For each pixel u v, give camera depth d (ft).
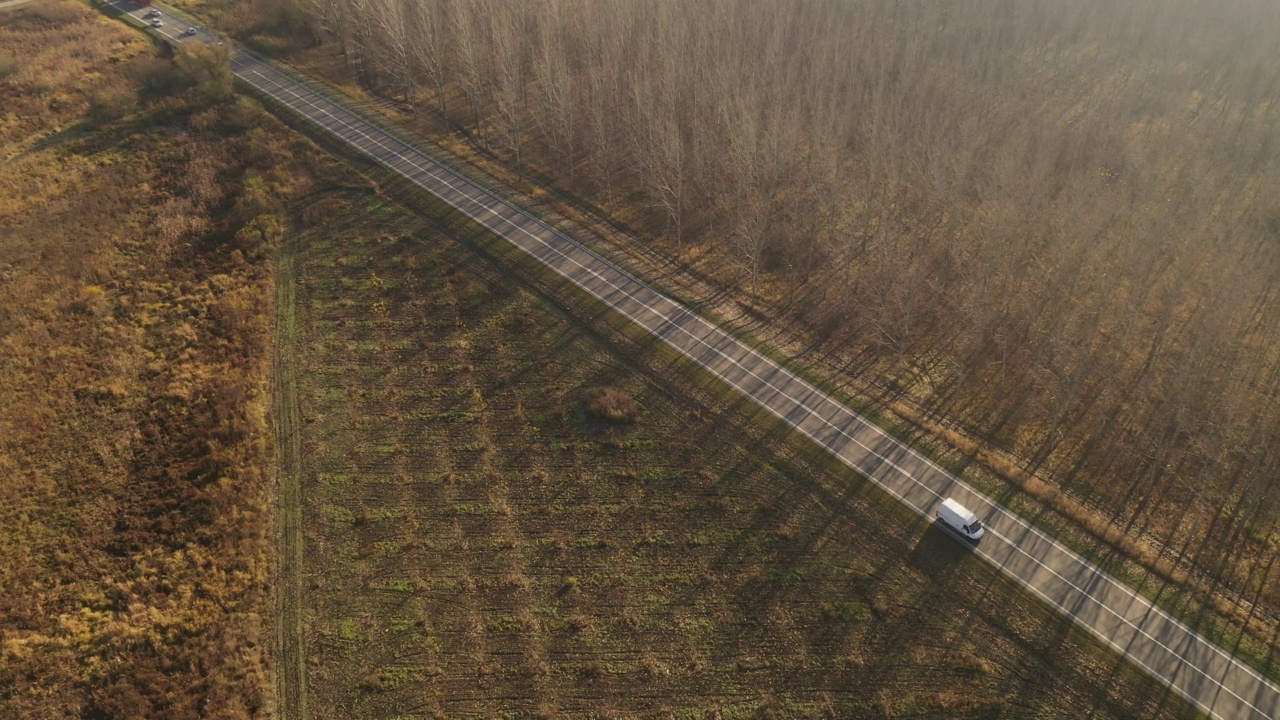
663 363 234.17
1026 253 255.70
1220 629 167.43
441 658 165.89
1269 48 356.18
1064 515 191.11
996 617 169.68
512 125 333.83
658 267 275.59
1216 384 216.13
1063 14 385.29
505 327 247.91
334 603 176.24
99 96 358.84
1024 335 241.55
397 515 194.39
